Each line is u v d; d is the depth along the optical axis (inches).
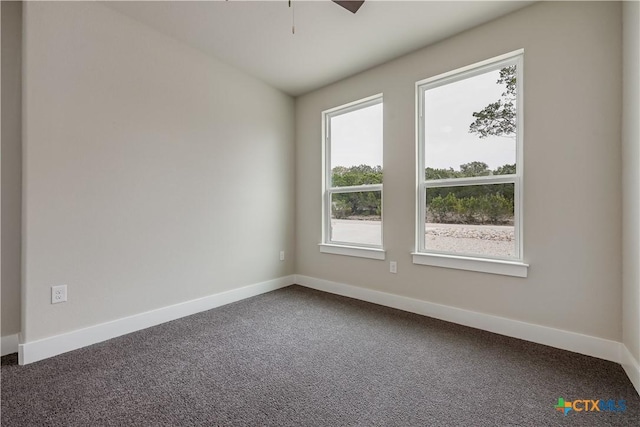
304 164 144.6
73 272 79.3
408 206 108.0
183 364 71.7
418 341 83.7
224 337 86.9
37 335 73.6
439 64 99.6
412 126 106.4
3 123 75.6
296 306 114.1
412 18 87.8
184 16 88.5
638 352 60.5
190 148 105.0
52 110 75.4
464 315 95.0
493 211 91.6
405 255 109.0
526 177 83.3
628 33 65.3
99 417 53.2
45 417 53.1
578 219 75.9
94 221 82.9
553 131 79.0
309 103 141.9
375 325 95.3
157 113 96.0
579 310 76.1
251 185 127.1
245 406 56.4
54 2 75.7
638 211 59.8
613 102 70.9
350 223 130.1
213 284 112.7
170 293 100.0
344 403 57.3
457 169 99.1
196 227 107.2
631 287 64.2
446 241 101.7
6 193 76.1
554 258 79.4
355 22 90.0
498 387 62.1
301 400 58.2
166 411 54.9
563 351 77.0
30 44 72.0
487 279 90.6
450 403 57.2
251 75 125.3
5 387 61.9
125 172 88.9
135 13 87.4
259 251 130.8
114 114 86.4
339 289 130.0
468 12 85.0
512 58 87.6
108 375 66.8
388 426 51.2
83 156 80.7
